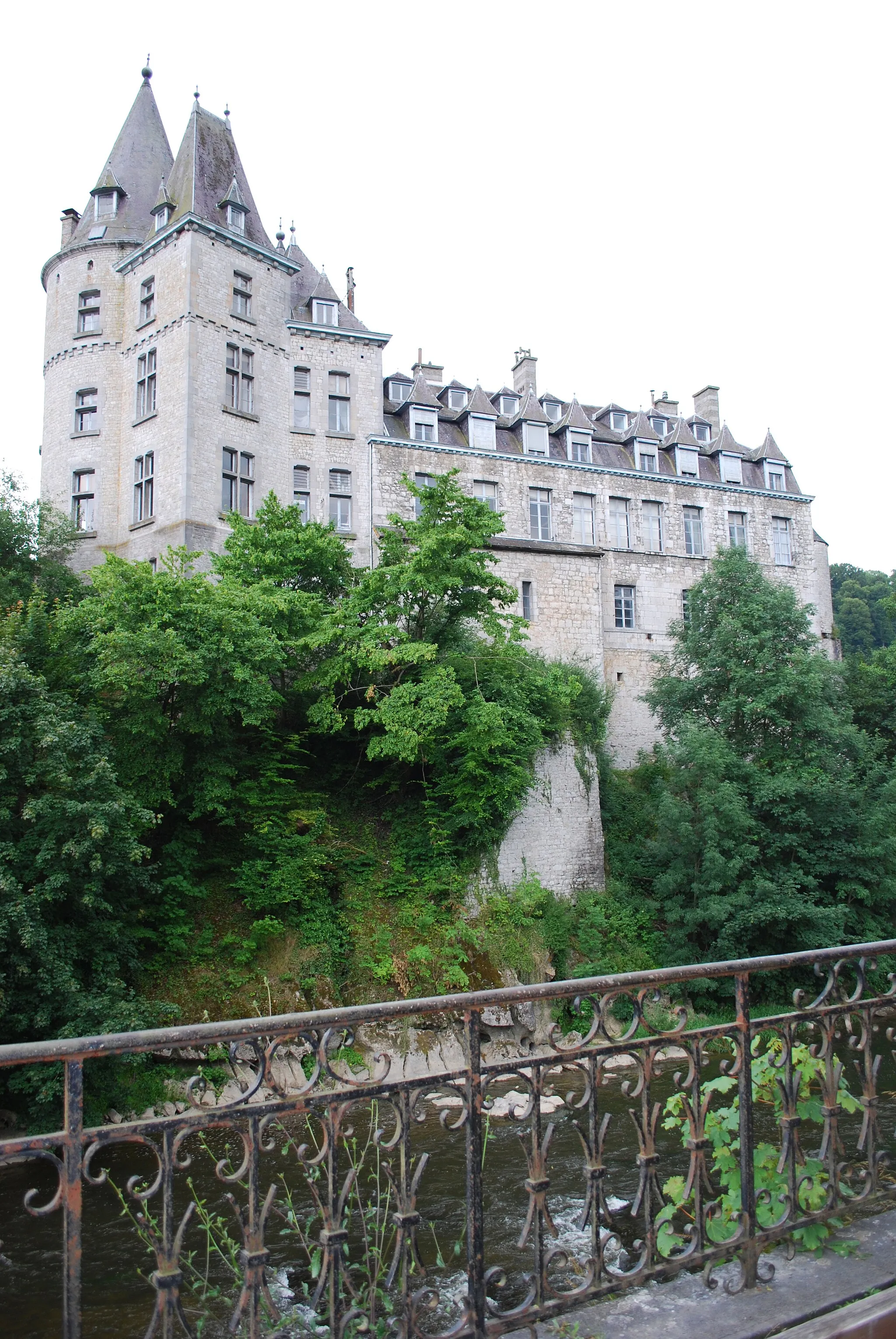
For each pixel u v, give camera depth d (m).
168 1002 17.31
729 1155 4.68
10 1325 8.46
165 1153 2.82
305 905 19.86
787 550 43.19
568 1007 21.22
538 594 33.19
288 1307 7.72
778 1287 3.76
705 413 45.22
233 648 18.41
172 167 35.41
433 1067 18.47
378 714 21.03
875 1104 4.36
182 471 29.59
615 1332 3.44
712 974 3.91
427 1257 9.19
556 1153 12.39
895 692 34.94
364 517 33.47
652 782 30.28
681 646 29.28
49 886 14.19
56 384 32.94
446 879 22.20
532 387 41.72
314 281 36.72
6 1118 14.54
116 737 18.16
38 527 26.23
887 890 24.89
